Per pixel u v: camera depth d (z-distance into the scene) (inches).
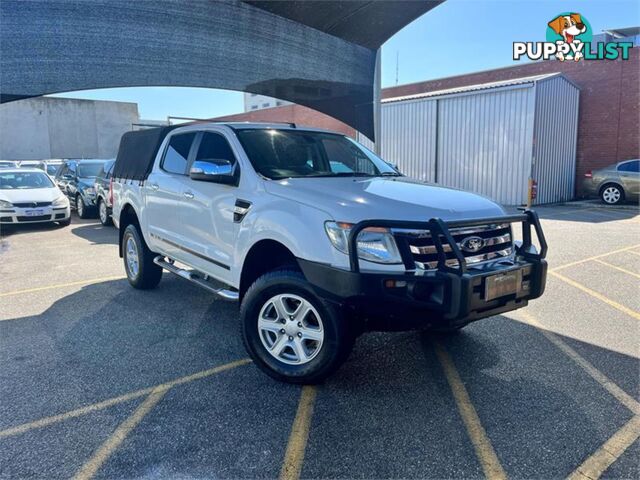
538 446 112.7
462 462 107.0
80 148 1471.5
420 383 143.8
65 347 170.9
